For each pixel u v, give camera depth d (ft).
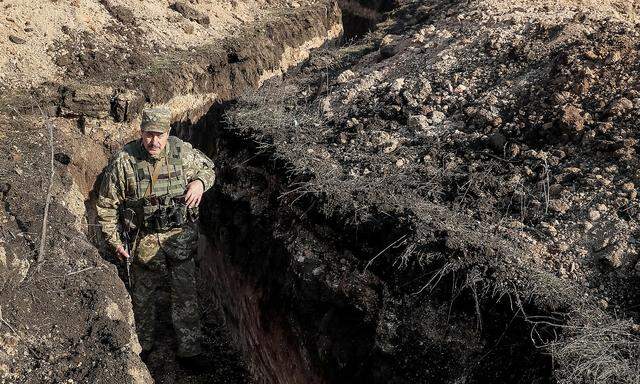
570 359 9.05
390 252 11.87
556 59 15.29
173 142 13.69
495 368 10.05
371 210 12.67
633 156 12.17
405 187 13.37
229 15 27.73
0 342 10.04
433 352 10.82
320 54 23.85
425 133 15.14
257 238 15.35
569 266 10.78
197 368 15.51
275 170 15.23
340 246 12.87
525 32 17.53
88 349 10.26
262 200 15.53
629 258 10.55
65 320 10.71
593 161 12.62
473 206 12.55
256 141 16.21
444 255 11.14
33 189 13.82
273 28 27.40
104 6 23.44
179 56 22.70
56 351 10.19
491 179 12.98
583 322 9.60
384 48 20.72
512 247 11.22
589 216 11.48
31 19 20.83
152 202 13.52
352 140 15.57
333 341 12.37
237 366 16.15
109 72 20.54
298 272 13.35
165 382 14.92
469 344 10.48
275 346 14.33
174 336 15.72
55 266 11.69
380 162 14.43
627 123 12.86
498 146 13.80
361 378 11.74
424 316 11.05
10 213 12.75
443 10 23.80
